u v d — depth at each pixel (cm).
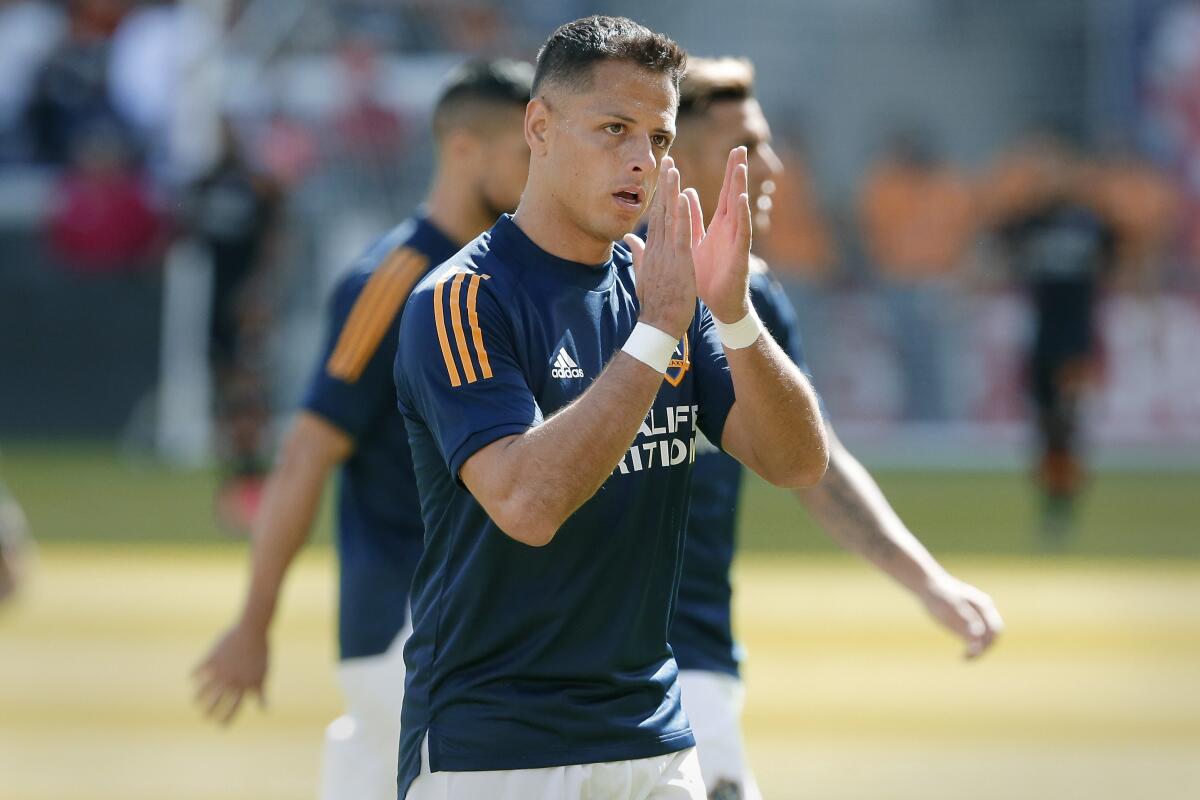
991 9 7062
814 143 6988
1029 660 2831
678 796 1125
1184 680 2684
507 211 1583
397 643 1506
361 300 1526
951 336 6431
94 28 6366
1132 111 6881
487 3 6794
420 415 1102
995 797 2034
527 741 1081
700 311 1158
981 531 4450
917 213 6450
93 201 5925
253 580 1535
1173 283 6328
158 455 5878
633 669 1113
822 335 6450
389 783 1514
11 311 6019
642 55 1069
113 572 3594
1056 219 4662
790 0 7094
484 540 1076
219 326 4725
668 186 1034
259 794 1992
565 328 1092
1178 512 4875
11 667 2667
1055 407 4612
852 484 1408
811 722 2411
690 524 1386
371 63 6512
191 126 6341
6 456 5753
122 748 2191
